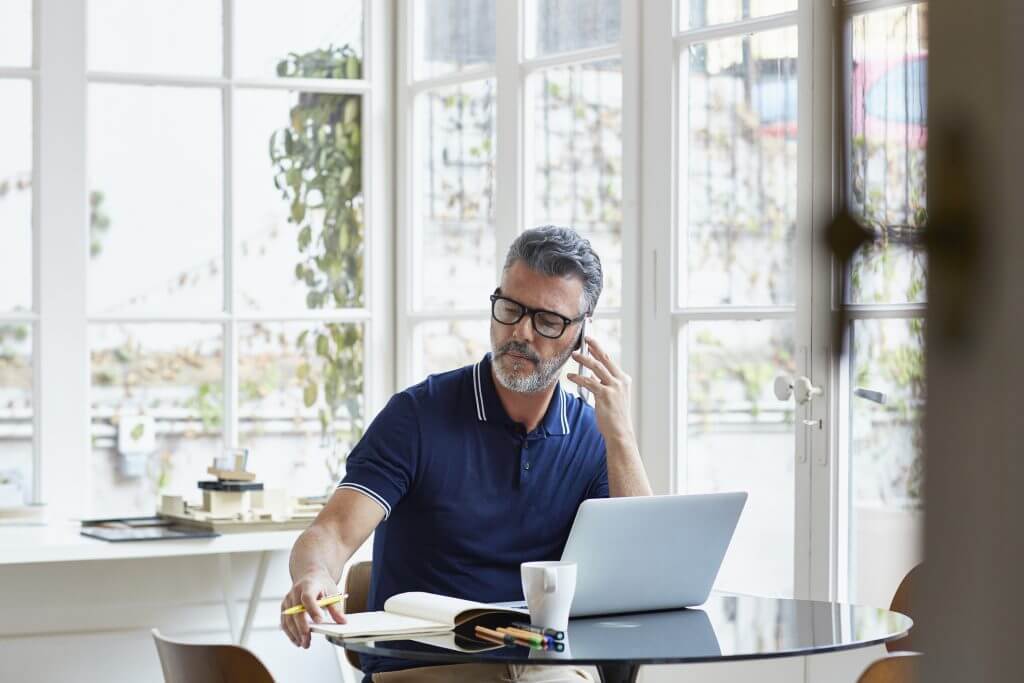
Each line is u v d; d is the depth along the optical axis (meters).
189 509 3.49
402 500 2.41
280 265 4.02
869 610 2.17
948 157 0.19
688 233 3.39
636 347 3.47
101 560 3.73
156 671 3.78
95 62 3.86
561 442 2.45
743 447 3.27
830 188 0.23
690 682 3.28
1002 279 0.18
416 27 4.07
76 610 3.71
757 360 3.23
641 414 3.46
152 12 3.91
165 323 3.91
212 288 3.96
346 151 4.09
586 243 2.44
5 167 3.77
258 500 3.47
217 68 3.97
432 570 2.38
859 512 2.98
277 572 3.90
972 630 0.19
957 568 0.19
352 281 4.09
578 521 1.97
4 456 3.75
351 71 4.09
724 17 3.30
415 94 4.06
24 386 3.77
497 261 3.80
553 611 1.90
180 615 3.81
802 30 3.11
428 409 2.41
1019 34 0.18
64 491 3.77
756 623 2.03
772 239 3.21
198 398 3.94
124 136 3.88
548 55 3.71
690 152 3.39
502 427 2.42
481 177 3.91
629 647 1.82
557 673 2.35
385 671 2.37
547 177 3.72
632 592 2.08
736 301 3.29
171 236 3.92
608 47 3.54
